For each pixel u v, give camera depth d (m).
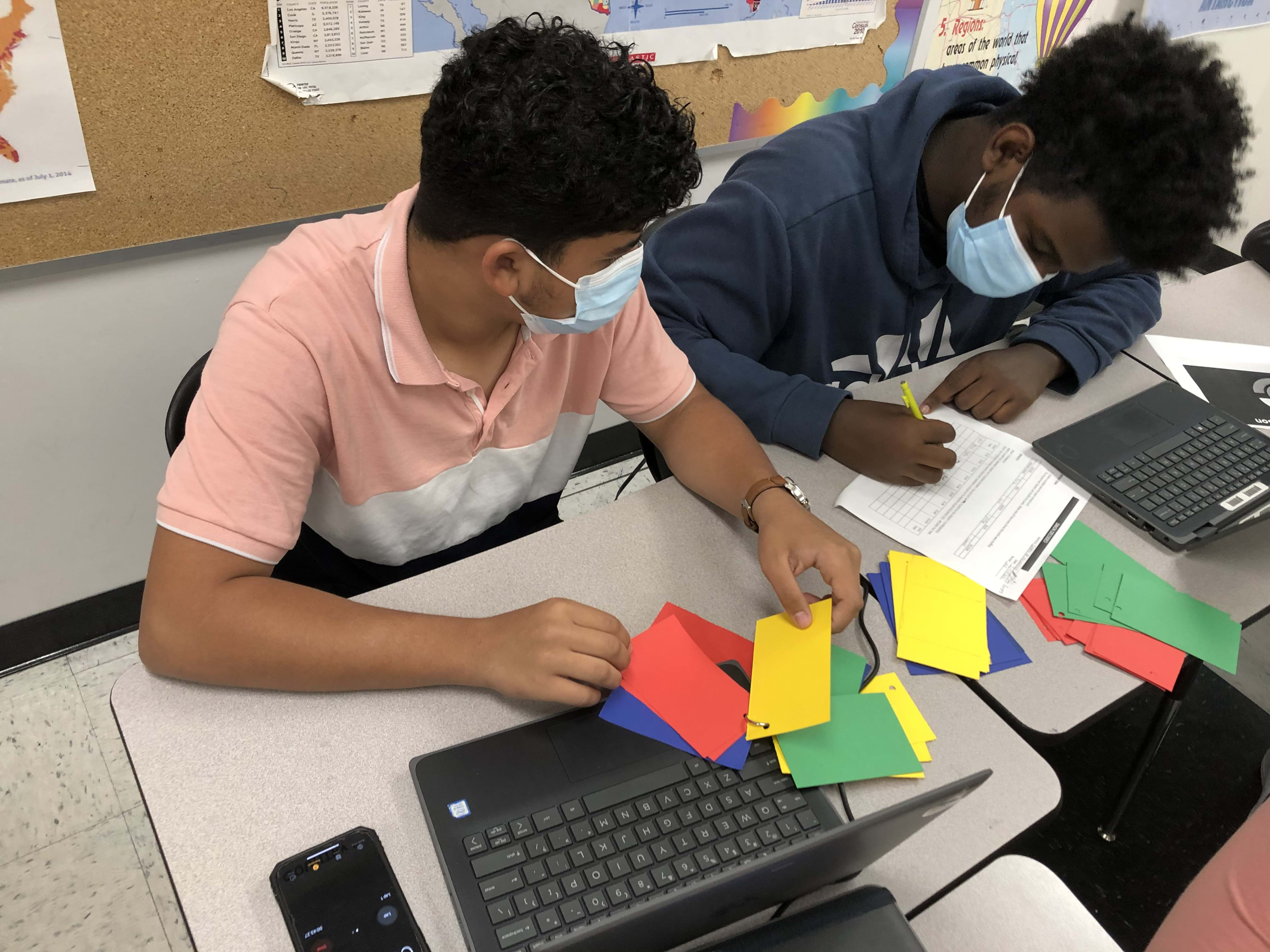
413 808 0.62
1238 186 0.91
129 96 1.16
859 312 1.27
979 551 0.89
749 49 1.71
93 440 1.41
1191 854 1.37
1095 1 2.18
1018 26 2.08
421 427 0.88
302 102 1.29
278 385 0.73
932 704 0.73
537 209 0.64
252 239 1.37
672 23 1.59
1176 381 1.18
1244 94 0.93
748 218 1.11
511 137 0.60
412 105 1.39
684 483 0.95
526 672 0.67
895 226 1.16
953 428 0.99
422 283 0.76
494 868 0.58
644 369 1.00
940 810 0.53
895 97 1.19
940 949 0.61
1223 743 1.52
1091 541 0.92
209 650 0.67
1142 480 0.98
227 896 0.57
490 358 0.87
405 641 0.69
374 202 1.45
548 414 0.99
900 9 1.85
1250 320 1.34
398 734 0.67
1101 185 0.90
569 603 0.71
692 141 0.66
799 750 0.66
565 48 0.62
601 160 0.62
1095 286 1.28
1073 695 0.76
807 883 0.54
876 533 0.91
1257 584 0.89
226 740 0.65
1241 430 1.06
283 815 0.61
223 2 1.16
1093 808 1.43
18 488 1.38
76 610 1.55
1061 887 0.64
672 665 0.72
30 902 1.22
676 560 0.85
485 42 0.63
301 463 0.77
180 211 1.28
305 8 1.22
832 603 0.77
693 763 0.65
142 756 0.64
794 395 1.03
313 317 0.75
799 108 1.87
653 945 0.49
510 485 1.03
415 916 0.56
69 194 1.19
